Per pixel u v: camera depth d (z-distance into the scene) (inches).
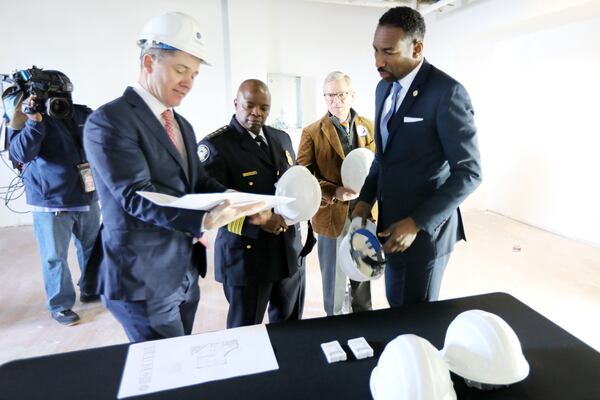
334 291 85.7
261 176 61.1
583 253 138.9
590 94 141.7
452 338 32.7
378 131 55.1
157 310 45.6
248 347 36.9
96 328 92.4
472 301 45.3
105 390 31.4
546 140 162.1
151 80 41.9
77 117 91.4
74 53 164.4
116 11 164.9
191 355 35.8
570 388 31.1
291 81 190.5
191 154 48.9
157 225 41.1
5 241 152.2
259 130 63.0
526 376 31.0
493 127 190.2
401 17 43.9
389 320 41.3
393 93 50.8
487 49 181.6
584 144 146.1
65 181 88.9
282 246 63.6
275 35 183.3
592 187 144.9
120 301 44.6
